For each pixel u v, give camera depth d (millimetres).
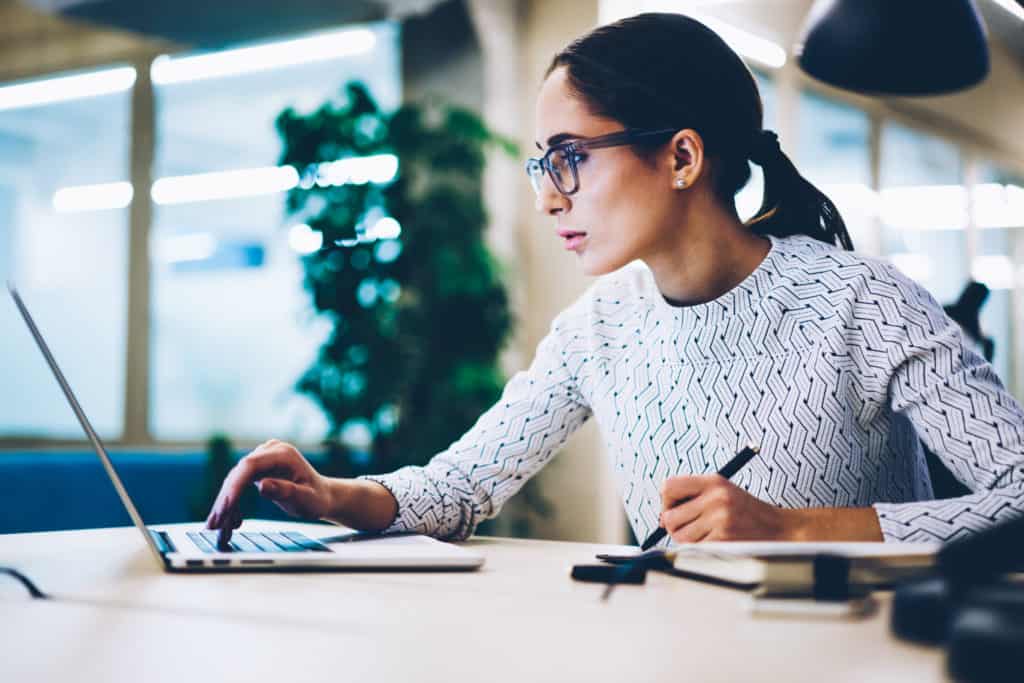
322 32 5168
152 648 599
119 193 5883
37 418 5184
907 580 798
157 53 5766
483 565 1005
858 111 5949
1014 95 7094
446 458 1363
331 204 4016
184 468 3561
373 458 3916
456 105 4574
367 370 3949
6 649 596
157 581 882
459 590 830
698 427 1236
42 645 607
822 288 1195
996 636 482
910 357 1130
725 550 766
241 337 5578
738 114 1225
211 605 754
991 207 7359
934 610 579
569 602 769
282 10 4906
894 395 1146
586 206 1203
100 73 5949
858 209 5953
